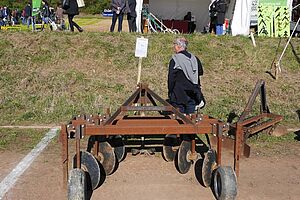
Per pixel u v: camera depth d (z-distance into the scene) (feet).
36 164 20.93
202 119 19.38
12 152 22.84
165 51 41.22
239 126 17.29
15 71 37.04
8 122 28.99
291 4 50.34
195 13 69.82
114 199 17.04
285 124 29.60
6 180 18.85
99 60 39.63
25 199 16.90
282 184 18.92
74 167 17.62
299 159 22.48
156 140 24.48
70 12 46.16
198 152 23.04
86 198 16.79
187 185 18.54
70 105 31.96
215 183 16.90
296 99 34.65
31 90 34.30
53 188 17.95
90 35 42.80
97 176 17.61
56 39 41.73
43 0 64.34
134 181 18.97
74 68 38.45
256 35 47.47
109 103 32.50
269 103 33.60
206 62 40.29
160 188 18.20
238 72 39.32
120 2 45.32
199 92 22.93
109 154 19.52
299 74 39.58
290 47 43.50
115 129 16.85
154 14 69.26
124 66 39.01
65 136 16.74
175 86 22.62
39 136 25.75
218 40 44.01
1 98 32.60
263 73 39.24
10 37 41.68
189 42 43.14
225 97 34.22
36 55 39.58
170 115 21.33
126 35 43.37
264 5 47.42
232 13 53.06
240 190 18.07
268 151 23.68
